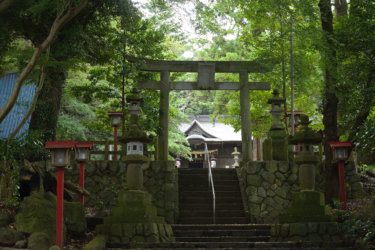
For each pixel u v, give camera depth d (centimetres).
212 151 2881
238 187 1293
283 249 804
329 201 1155
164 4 1093
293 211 916
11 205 896
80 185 1059
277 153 1280
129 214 870
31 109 939
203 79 1416
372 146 979
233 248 813
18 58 940
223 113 2178
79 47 1267
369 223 834
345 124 1223
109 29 1494
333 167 1171
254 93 1694
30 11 991
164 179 1253
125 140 920
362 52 1137
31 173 998
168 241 875
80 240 874
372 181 1483
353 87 1134
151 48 1589
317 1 1249
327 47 1106
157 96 1653
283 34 1348
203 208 1212
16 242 777
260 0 1341
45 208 853
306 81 1281
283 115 1723
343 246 827
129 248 816
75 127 2067
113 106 1585
